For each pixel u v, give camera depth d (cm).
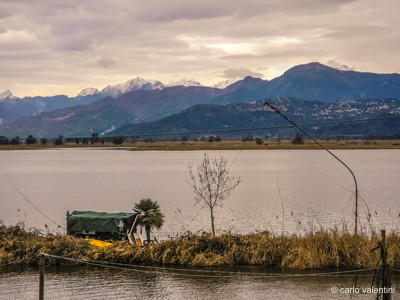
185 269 3803
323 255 3788
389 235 3909
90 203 8888
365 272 3628
